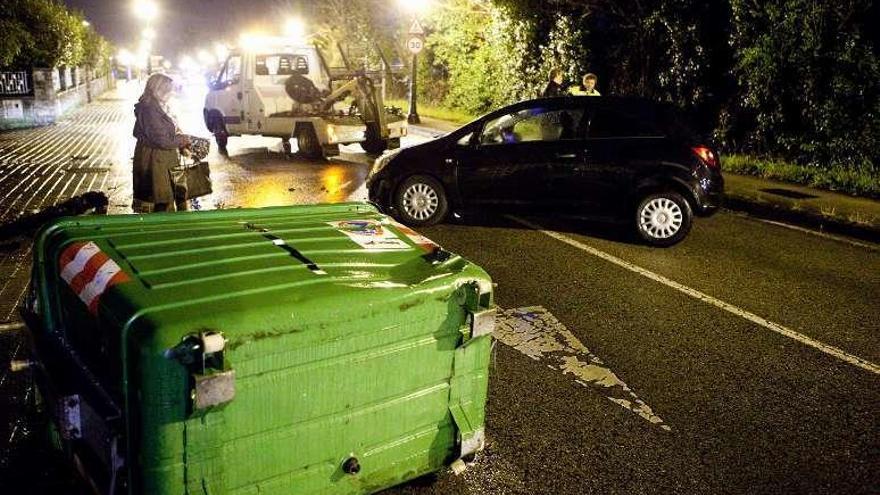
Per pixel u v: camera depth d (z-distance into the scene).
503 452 3.52
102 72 43.06
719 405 4.09
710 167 7.41
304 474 2.31
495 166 7.91
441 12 22.23
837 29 10.73
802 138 11.57
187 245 2.66
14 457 3.30
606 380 4.36
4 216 8.10
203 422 2.04
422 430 2.61
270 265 2.48
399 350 2.42
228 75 15.18
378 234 3.01
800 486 3.35
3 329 4.74
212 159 13.89
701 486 3.31
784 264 6.99
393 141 14.36
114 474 2.13
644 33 14.41
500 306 5.60
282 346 2.12
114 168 12.02
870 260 7.23
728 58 13.01
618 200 7.59
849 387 4.36
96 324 2.27
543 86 17.77
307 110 14.23
